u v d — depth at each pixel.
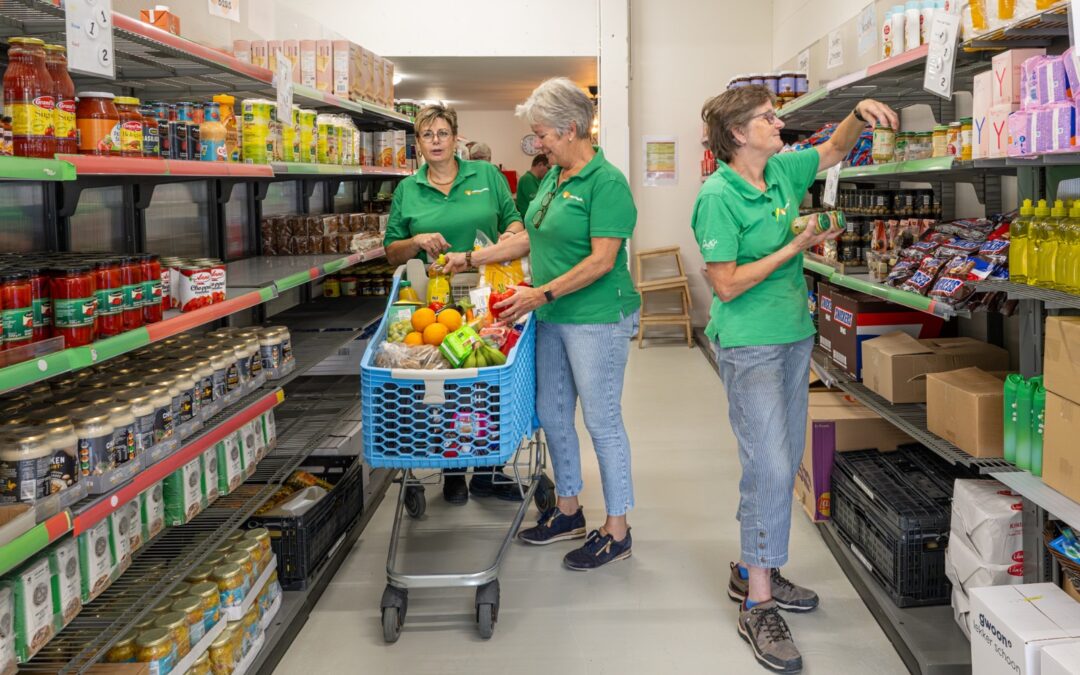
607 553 3.59
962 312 2.91
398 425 2.91
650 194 9.40
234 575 2.69
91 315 2.00
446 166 4.29
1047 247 2.38
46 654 2.15
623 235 3.25
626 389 6.90
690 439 5.46
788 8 8.44
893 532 3.03
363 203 6.71
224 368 2.87
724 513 4.18
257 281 3.30
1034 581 2.58
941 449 2.84
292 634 3.06
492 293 3.34
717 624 3.11
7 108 1.84
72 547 2.05
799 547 3.72
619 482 3.56
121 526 2.30
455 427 2.90
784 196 2.87
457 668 2.86
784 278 2.88
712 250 2.76
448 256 3.65
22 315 1.80
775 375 2.86
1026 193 2.66
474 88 11.90
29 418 2.05
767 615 2.92
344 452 3.96
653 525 4.04
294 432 4.00
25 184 2.68
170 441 2.44
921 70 3.57
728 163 2.89
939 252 3.12
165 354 2.87
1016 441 2.56
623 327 3.46
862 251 4.20
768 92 2.78
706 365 7.78
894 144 3.45
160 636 2.31
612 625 3.12
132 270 2.20
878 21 4.43
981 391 2.76
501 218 4.45
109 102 2.13
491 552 3.77
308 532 3.29
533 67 9.66
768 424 2.86
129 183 3.21
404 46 8.69
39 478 1.89
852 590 3.32
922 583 3.00
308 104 4.89
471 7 8.66
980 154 2.61
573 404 3.71
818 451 3.77
